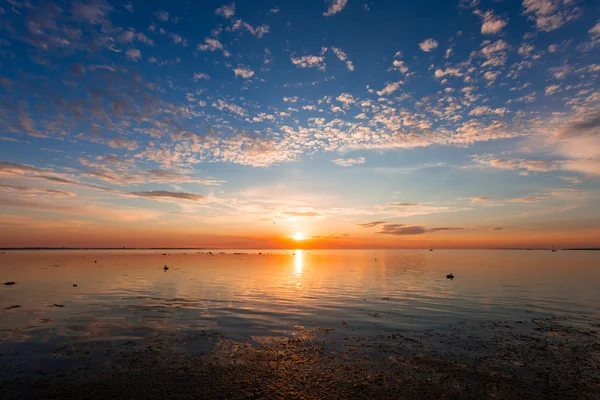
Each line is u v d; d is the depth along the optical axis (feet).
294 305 92.99
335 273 203.92
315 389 40.75
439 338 61.11
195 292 117.50
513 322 72.95
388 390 40.37
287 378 43.88
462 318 76.89
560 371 45.73
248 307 89.71
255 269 237.86
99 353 52.34
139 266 257.34
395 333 64.49
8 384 41.14
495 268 246.06
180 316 77.87
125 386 41.06
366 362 49.39
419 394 39.32
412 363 48.91
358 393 39.68
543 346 56.39
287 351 54.13
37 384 41.29
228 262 343.26
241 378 43.83
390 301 99.96
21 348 54.13
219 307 89.35
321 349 55.11
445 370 46.26
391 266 276.82
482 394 39.19
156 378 43.50
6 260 343.87
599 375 44.34
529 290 123.95
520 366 47.57
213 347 55.83
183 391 39.96
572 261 357.41
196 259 408.87
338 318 76.84
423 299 103.65
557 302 97.86
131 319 74.43
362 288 131.13
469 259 422.00
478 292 118.93
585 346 56.24
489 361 49.57
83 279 158.61
